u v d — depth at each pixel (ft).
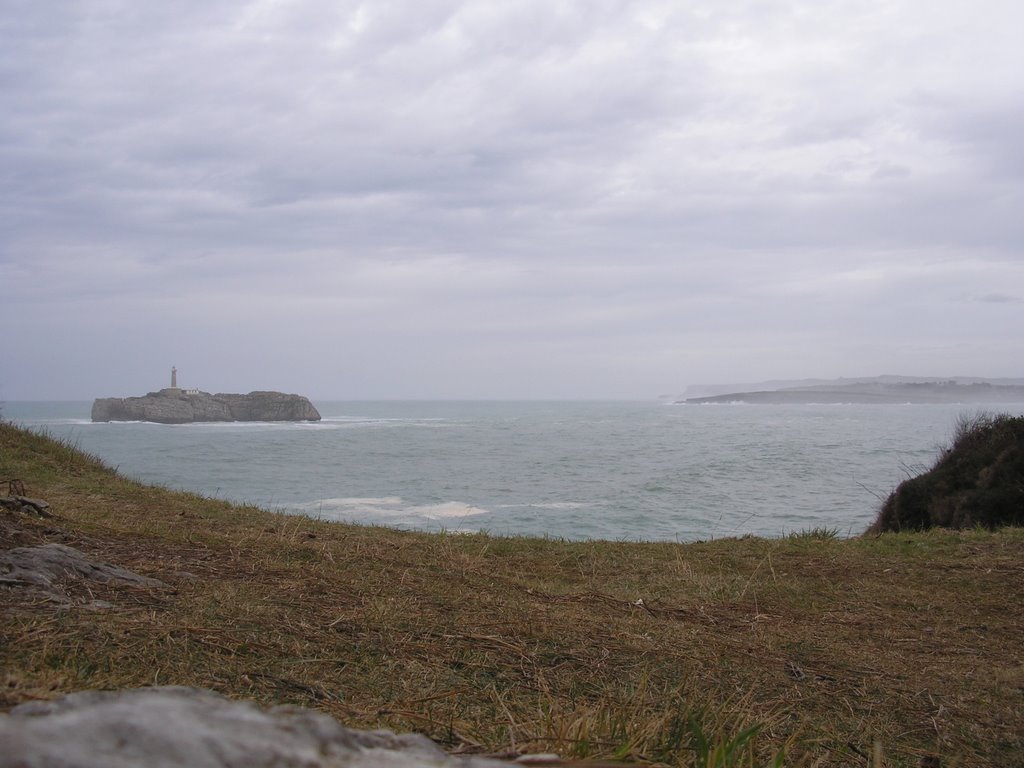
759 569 28.14
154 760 2.80
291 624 14.89
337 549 25.18
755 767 10.14
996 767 12.40
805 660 17.51
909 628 21.48
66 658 10.48
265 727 3.48
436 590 20.52
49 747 2.62
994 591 25.43
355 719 9.94
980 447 44.14
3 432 43.68
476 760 4.16
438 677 12.94
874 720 13.94
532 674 13.92
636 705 11.59
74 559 16.44
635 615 20.43
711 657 16.67
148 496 33.35
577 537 58.29
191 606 15.06
